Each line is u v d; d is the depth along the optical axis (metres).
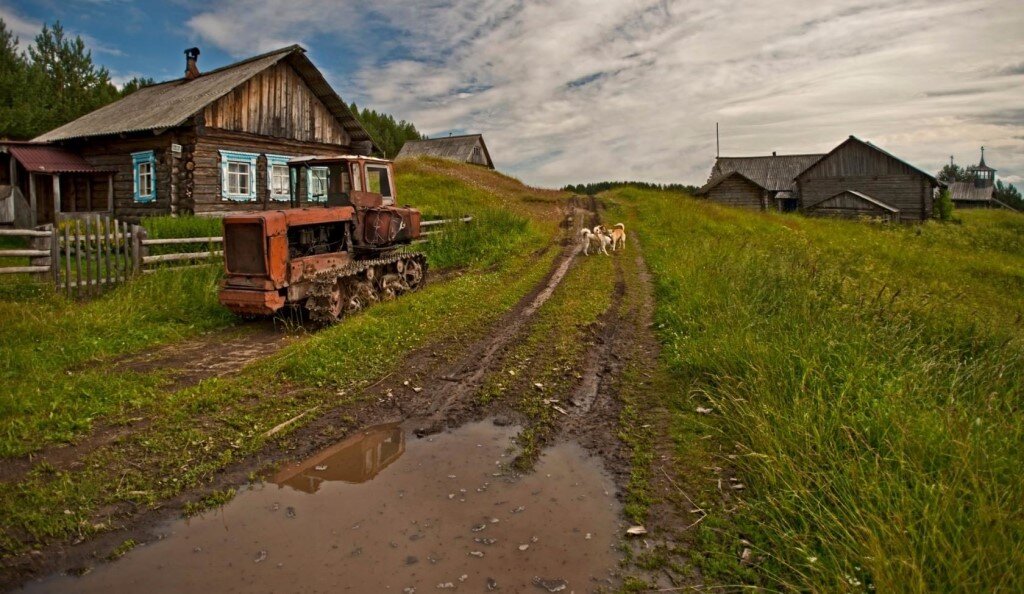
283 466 4.16
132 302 8.03
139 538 3.32
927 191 35.81
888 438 3.80
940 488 3.00
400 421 4.96
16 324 6.69
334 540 3.31
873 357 5.09
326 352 6.25
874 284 9.16
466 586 2.92
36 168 15.92
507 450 4.43
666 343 6.96
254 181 17.81
